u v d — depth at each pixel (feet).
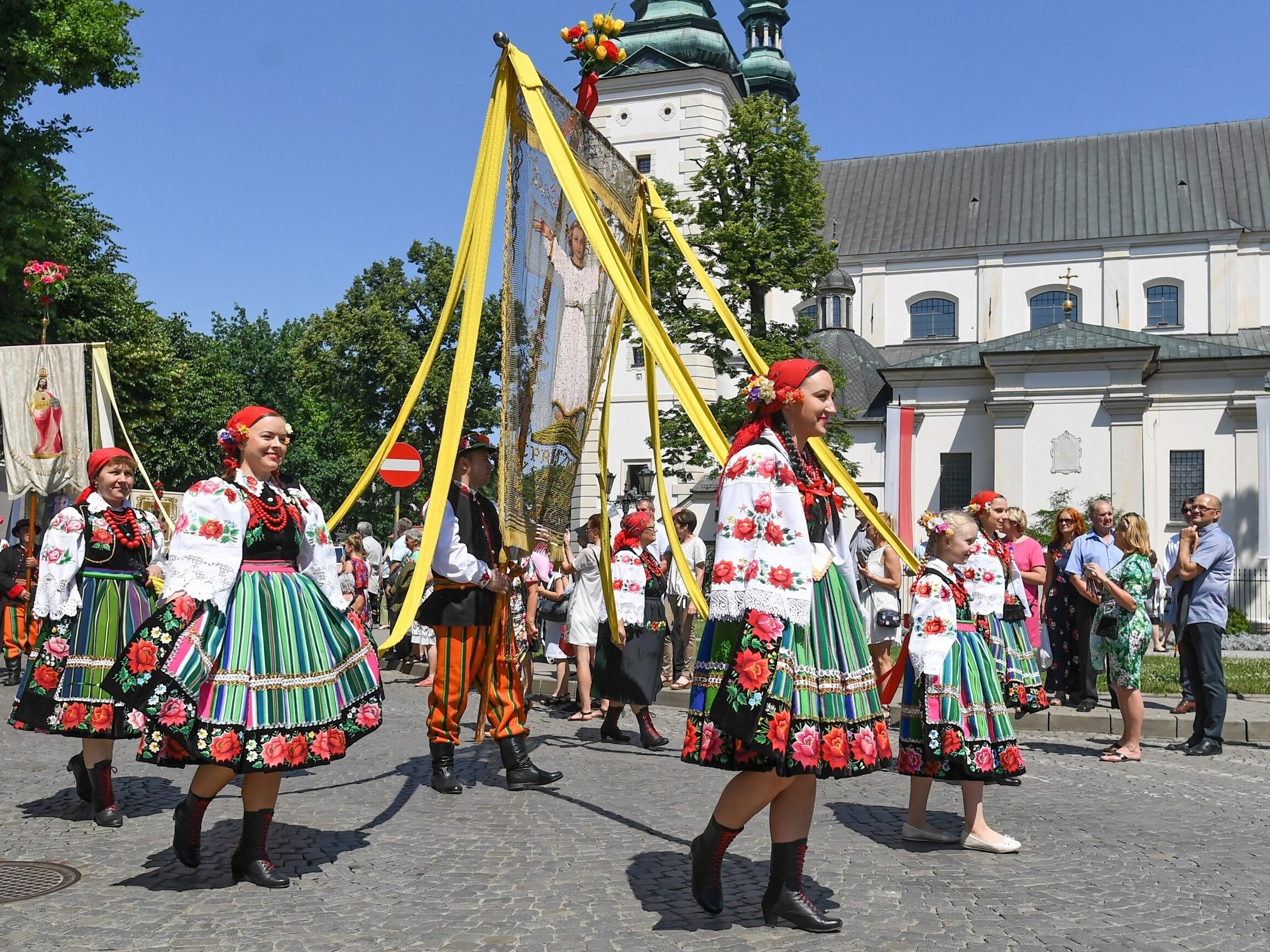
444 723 22.68
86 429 36.63
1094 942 13.44
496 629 23.17
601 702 35.73
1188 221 136.46
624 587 29.32
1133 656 28.32
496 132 20.83
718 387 122.62
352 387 152.66
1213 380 113.39
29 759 25.70
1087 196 144.66
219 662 14.87
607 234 21.12
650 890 15.35
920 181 155.02
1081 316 139.95
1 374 36.24
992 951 13.03
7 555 39.11
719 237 86.99
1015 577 26.02
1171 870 17.13
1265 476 103.14
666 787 23.36
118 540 20.27
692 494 116.67
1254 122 146.30
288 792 22.25
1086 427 113.50
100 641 19.52
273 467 15.96
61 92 65.72
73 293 113.50
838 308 143.02
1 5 59.21
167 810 20.54
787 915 13.75
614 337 26.12
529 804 21.42
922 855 17.90
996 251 143.02
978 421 119.34
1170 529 113.39
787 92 179.42
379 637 57.77
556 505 24.06
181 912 14.17
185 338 168.45
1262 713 34.63
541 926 13.69
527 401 21.97
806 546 13.17
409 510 151.74
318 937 13.23
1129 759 28.55
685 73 128.16
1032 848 18.48
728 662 13.38
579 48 23.57
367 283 158.20
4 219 59.06
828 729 13.47
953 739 18.10
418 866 16.61
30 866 16.46
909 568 19.17
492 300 132.46
